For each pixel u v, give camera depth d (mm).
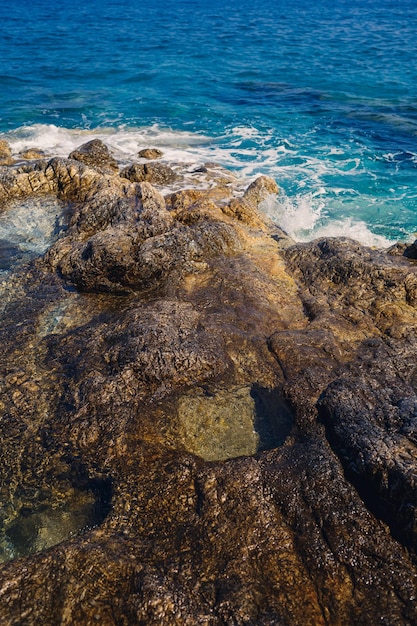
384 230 19000
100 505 8336
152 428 9312
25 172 20328
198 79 40344
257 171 23859
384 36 58562
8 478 8828
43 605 6703
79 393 9953
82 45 52344
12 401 9984
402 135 28219
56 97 35438
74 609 6633
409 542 6980
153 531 7648
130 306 12867
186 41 55688
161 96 35875
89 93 36562
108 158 23312
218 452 9086
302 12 81625
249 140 27969
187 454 8828
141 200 16219
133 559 7168
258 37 58562
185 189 20953
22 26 61750
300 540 7293
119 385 9938
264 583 6824
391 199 21266
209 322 11711
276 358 10766
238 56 48562
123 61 46000
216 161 25062
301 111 32469
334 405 8977
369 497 7617
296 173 23672
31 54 47469
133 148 26562
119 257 13133
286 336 11211
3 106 33031
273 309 12500
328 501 7629
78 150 23531
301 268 14242
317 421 9117
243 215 17500
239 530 7477
